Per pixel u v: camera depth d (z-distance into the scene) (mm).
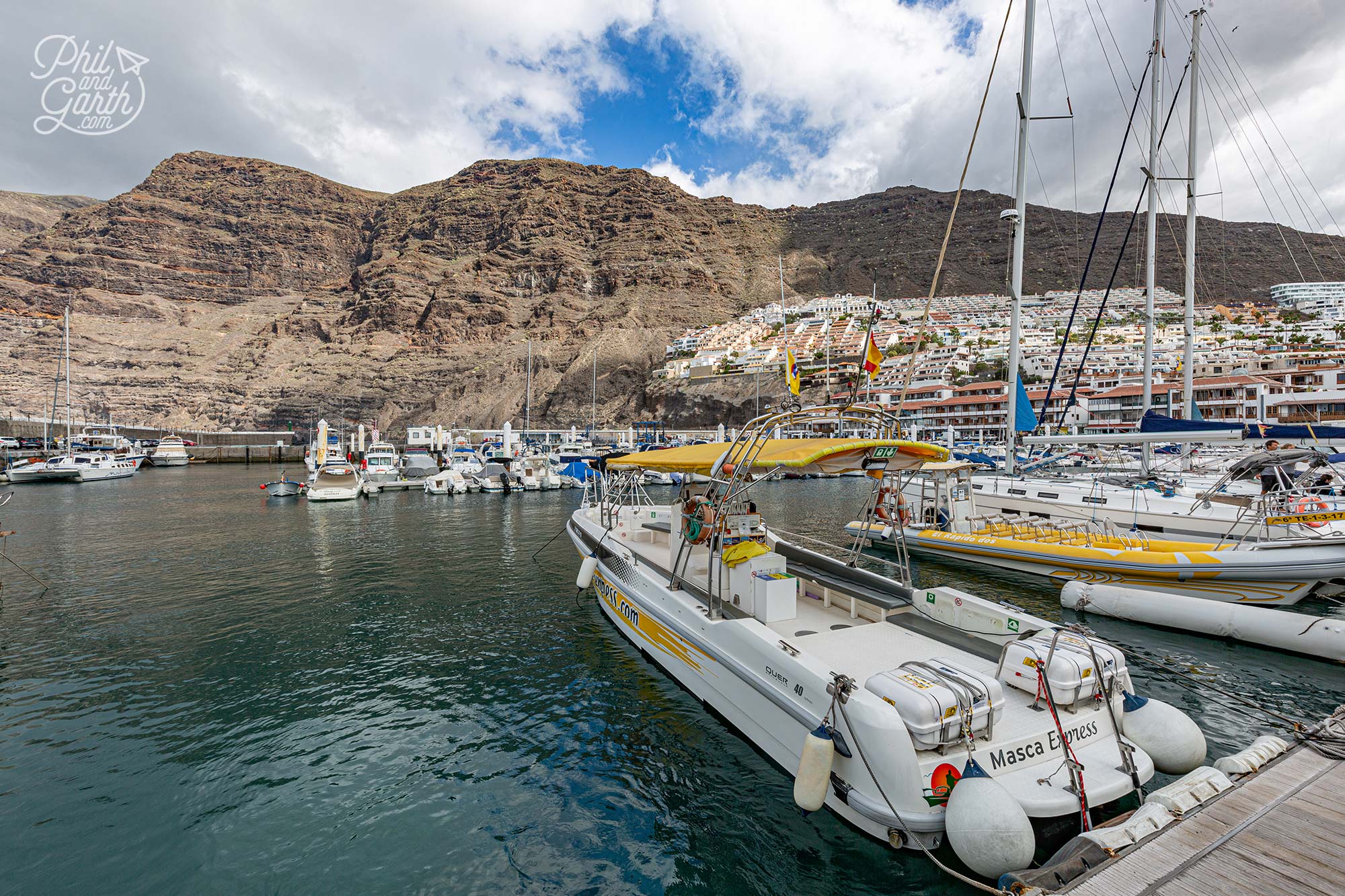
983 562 15594
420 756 7230
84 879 5207
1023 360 95562
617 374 152250
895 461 7410
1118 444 15141
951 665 5523
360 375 173000
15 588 15508
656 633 9289
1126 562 12703
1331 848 4105
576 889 5098
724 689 7410
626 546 11281
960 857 4488
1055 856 4383
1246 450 27109
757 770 6547
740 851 5469
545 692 8922
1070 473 27219
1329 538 11016
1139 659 9570
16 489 46375
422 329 194875
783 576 7531
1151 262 21312
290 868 5340
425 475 48250
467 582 16094
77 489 46531
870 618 7664
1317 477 15953
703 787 6383
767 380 111562
